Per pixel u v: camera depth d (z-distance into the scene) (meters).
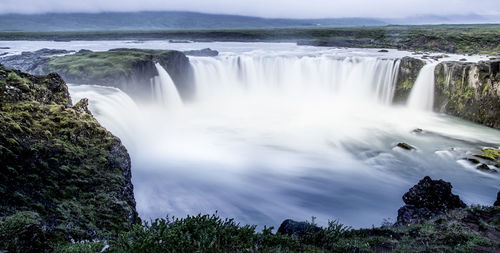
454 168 23.36
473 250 8.18
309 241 8.66
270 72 48.91
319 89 47.66
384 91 42.72
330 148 27.56
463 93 34.94
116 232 10.75
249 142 28.80
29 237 6.97
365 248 8.38
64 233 9.00
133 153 22.61
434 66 37.97
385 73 42.53
